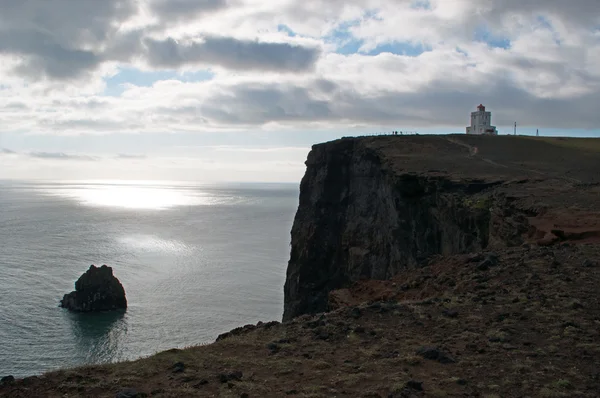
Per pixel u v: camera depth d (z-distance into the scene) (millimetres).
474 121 117500
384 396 9664
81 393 10117
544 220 28781
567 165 57031
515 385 9922
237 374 10867
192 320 64062
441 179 45375
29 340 55812
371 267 58281
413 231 49000
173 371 11391
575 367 10688
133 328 60719
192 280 84562
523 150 71125
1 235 129125
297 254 68438
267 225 172375
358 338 13484
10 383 10617
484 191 41781
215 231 152125
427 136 80000
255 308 70188
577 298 15297
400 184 49781
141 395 9844
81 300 66438
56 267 89938
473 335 12961
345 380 10492
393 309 16016
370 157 63531
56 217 185125
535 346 12023
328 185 67875
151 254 107062
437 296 17766
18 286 76562
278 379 10758
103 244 118125
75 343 55375
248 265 98688
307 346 13109
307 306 65188
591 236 24484
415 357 11562
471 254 23750
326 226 66812
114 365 12117
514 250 23250
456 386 10000
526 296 15906
